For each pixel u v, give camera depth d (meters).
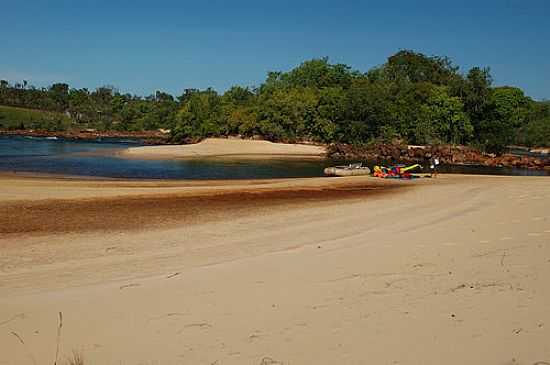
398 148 67.75
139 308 7.07
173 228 14.73
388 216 16.36
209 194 23.75
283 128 91.56
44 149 63.75
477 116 80.50
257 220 16.16
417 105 83.00
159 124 143.75
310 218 16.42
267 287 7.96
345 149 69.25
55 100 170.00
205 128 95.75
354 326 6.25
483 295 7.34
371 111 81.38
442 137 81.38
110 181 31.12
